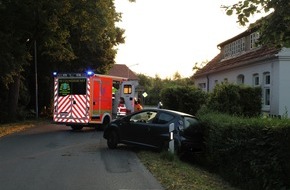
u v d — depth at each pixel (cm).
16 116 3175
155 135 1452
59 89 2328
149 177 1041
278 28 748
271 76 1914
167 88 2216
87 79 2277
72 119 2305
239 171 1045
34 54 3525
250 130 992
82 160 1302
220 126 1163
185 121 1411
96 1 2808
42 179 1006
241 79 2447
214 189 954
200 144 1394
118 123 1579
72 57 3344
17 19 2589
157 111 1494
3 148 1580
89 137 2011
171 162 1265
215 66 3011
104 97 2378
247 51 2444
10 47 2461
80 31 3091
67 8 2708
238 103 1658
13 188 909
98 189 910
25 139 1905
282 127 881
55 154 1429
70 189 906
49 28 2817
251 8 786
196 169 1265
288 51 1812
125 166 1195
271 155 908
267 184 910
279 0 723
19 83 3259
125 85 2558
